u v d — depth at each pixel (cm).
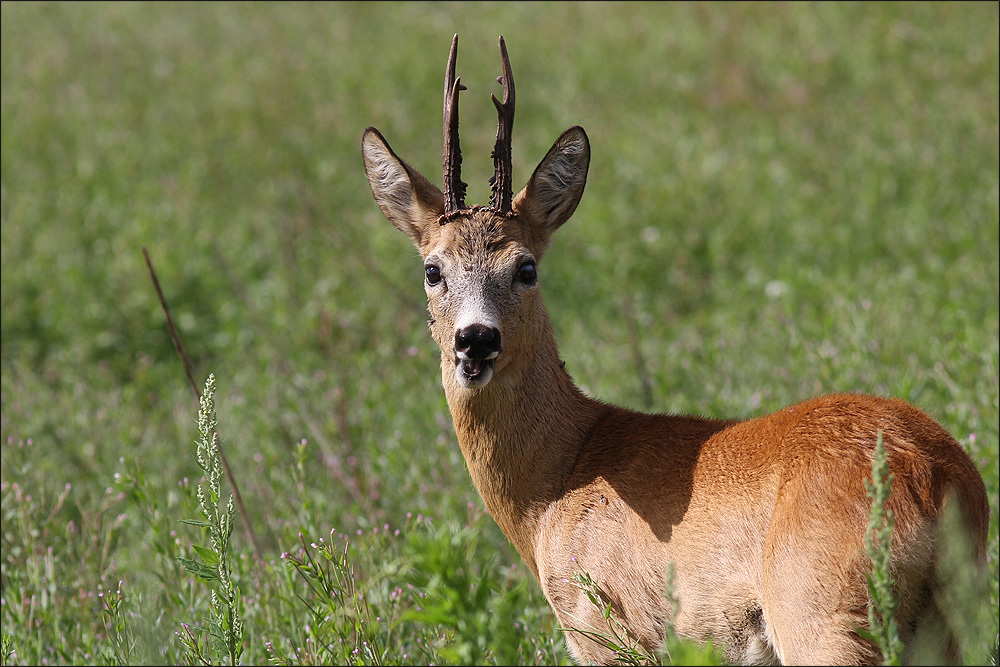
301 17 3612
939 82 2309
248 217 1980
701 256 1734
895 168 1853
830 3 2889
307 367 1402
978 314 1313
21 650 848
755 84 2478
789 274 1535
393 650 818
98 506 1075
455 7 3575
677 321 1535
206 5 3853
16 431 1247
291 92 2828
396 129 2508
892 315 1268
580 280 1673
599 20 3194
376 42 3288
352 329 1496
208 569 706
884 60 2505
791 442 673
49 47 3409
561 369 815
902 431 643
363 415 1210
